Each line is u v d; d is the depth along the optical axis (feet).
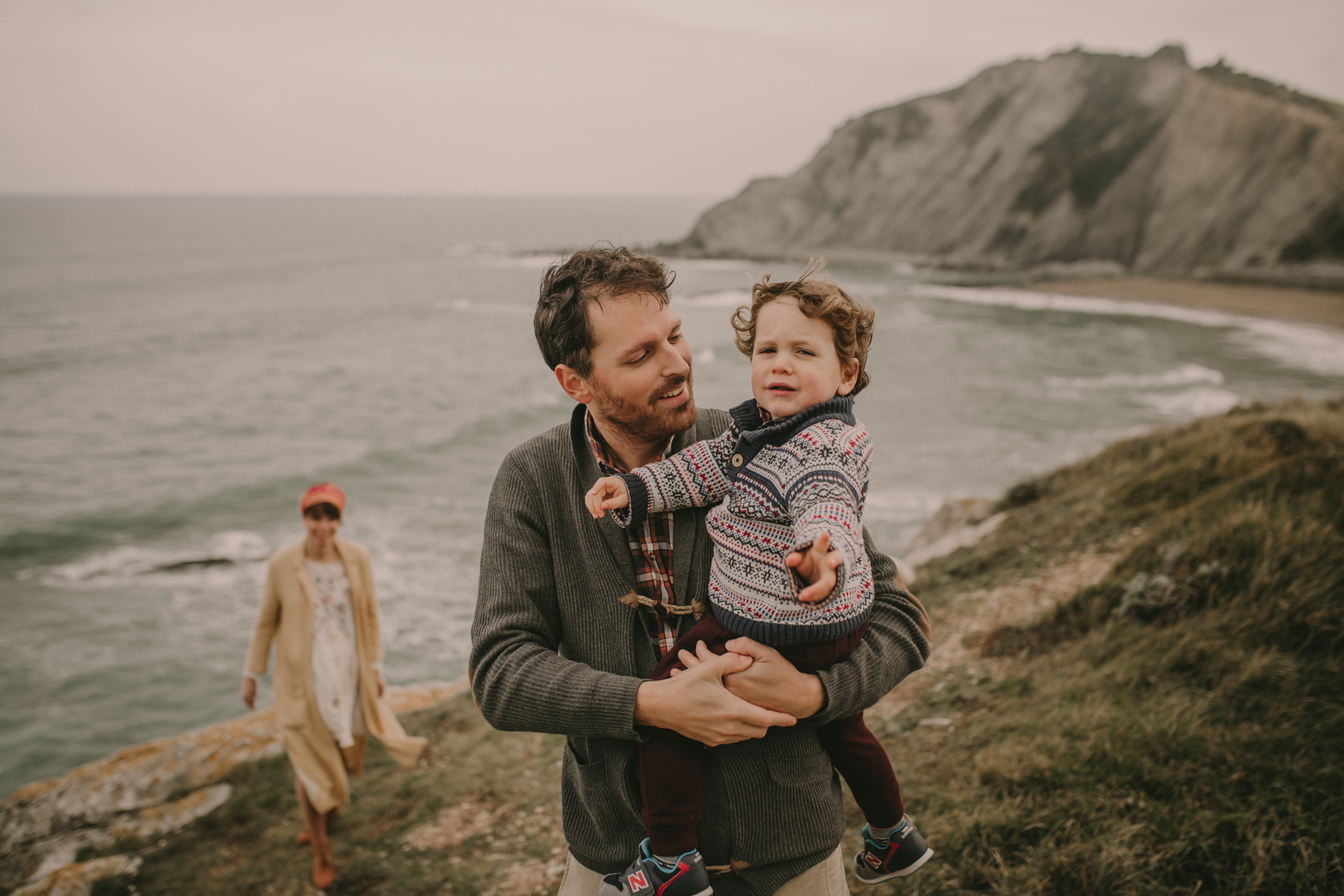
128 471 77.46
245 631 47.24
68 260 342.64
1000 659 17.85
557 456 5.25
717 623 4.70
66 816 18.67
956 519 34.76
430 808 16.72
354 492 69.56
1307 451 23.77
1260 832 9.81
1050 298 193.98
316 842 15.01
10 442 87.66
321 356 139.74
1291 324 151.53
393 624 44.47
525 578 4.99
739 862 4.76
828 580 3.89
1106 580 18.92
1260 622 14.62
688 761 4.60
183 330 168.86
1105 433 80.48
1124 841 10.12
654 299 4.95
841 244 306.76
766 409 5.06
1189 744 11.68
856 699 4.69
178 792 19.21
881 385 104.99
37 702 40.11
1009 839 10.91
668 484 4.86
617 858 5.00
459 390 112.98
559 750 18.67
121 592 52.75
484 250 426.92
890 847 5.36
